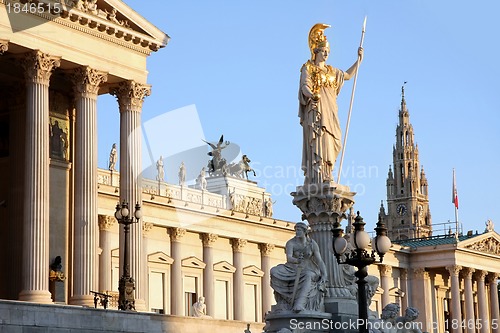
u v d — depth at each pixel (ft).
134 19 341.62
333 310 199.31
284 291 195.62
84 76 324.39
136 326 249.55
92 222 318.04
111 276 456.45
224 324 272.51
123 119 342.44
